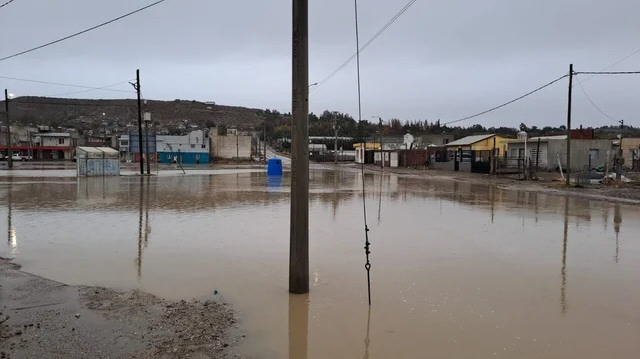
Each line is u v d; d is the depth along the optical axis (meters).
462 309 5.25
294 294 5.71
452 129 114.56
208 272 6.68
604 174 30.20
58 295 5.50
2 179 26.81
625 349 4.23
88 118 165.75
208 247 8.35
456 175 38.16
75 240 8.84
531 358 4.02
